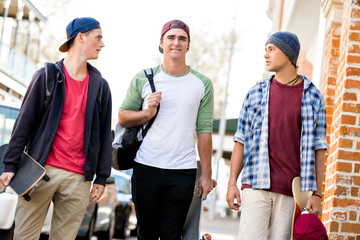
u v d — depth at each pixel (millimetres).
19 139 5621
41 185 5707
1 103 9789
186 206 6270
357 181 7102
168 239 6262
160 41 6469
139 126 6336
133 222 17234
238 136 5848
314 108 5664
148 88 6344
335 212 7082
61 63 5867
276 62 5730
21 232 5852
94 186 6035
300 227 5344
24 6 37750
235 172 5871
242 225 5672
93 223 11289
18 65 35500
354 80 7227
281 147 5621
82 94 5852
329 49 9352
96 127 5902
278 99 5703
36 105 5727
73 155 5785
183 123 6258
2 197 8406
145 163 6250
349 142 7141
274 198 5594
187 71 6379
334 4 9227
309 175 5531
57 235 5926
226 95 39531
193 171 6277
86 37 5891
